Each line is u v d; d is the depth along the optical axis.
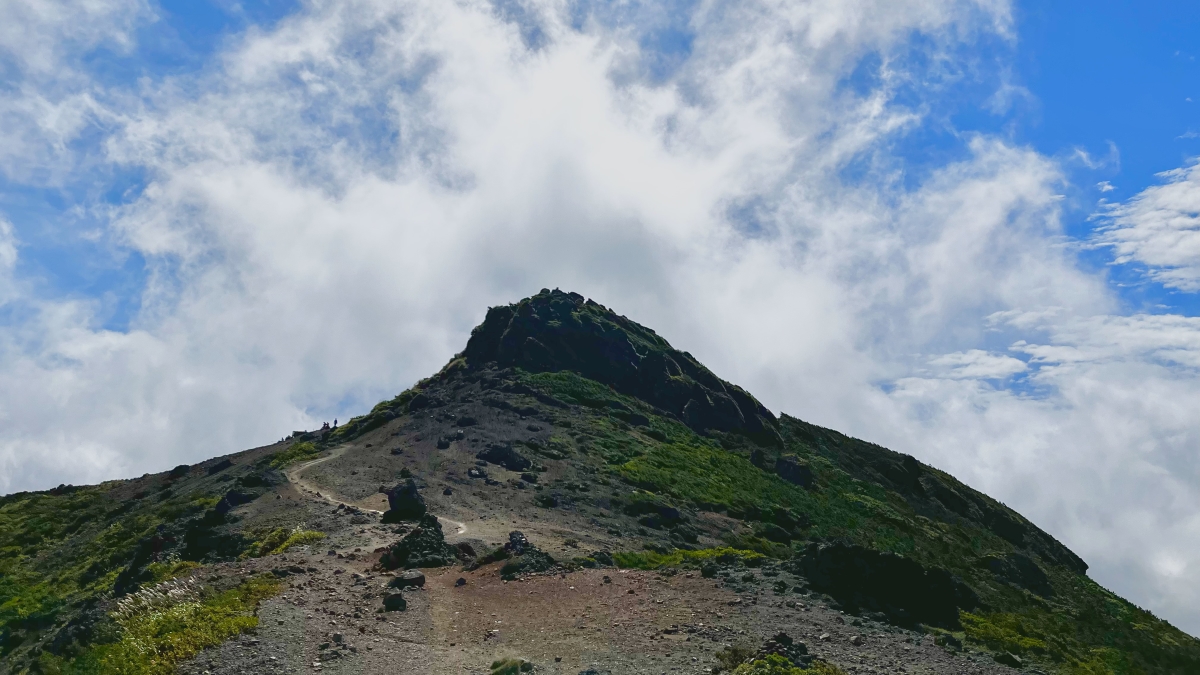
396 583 25.86
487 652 20.08
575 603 23.94
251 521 43.59
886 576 25.25
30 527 79.44
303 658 18.80
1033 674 19.91
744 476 78.31
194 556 40.81
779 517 66.81
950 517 90.44
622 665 18.45
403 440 74.94
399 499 41.50
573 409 85.56
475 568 28.94
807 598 23.64
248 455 95.38
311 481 57.75
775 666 17.12
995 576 61.41
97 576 57.84
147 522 67.06
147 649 18.81
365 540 34.72
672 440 84.56
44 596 54.78
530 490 57.28
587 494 58.06
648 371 100.88
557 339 100.88
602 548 41.81
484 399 86.31
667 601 23.64
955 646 21.41
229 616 20.94
